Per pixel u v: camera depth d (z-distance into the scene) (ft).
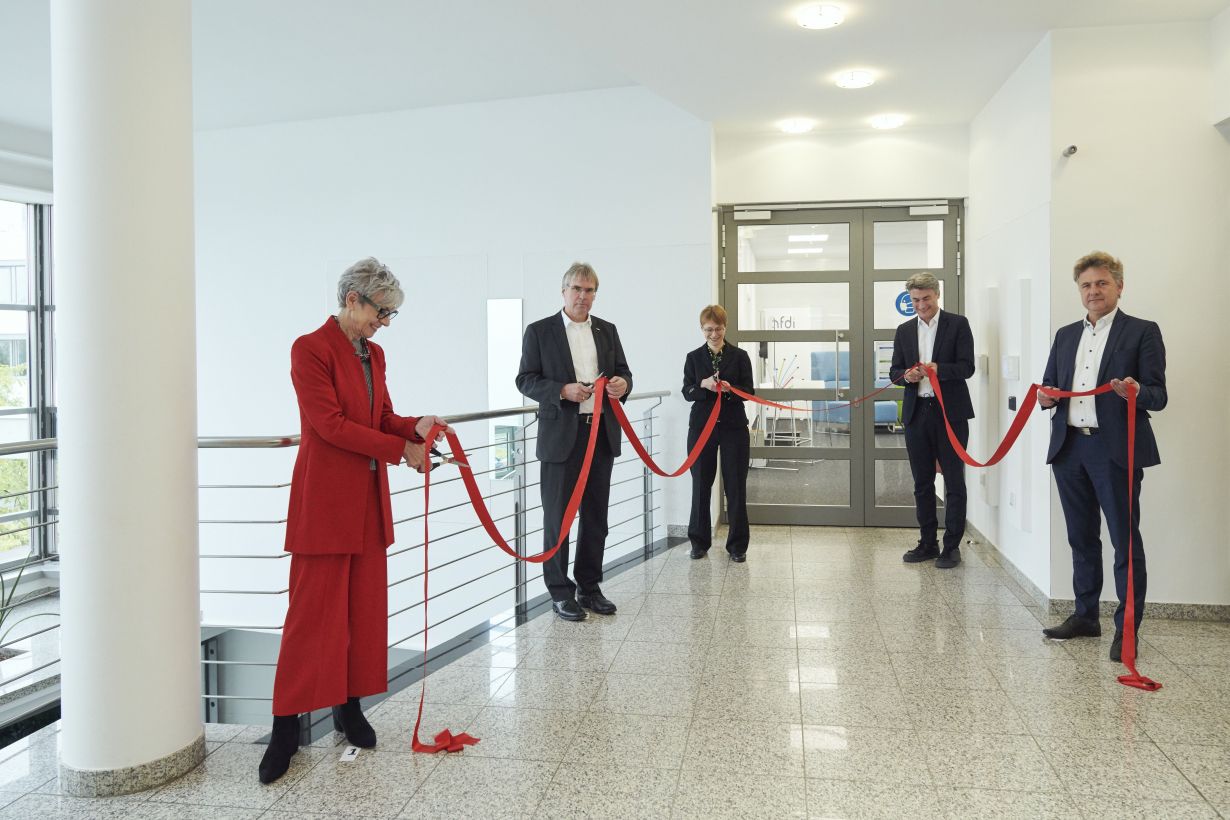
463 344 21.36
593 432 11.95
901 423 21.06
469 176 21.24
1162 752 8.83
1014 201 16.14
